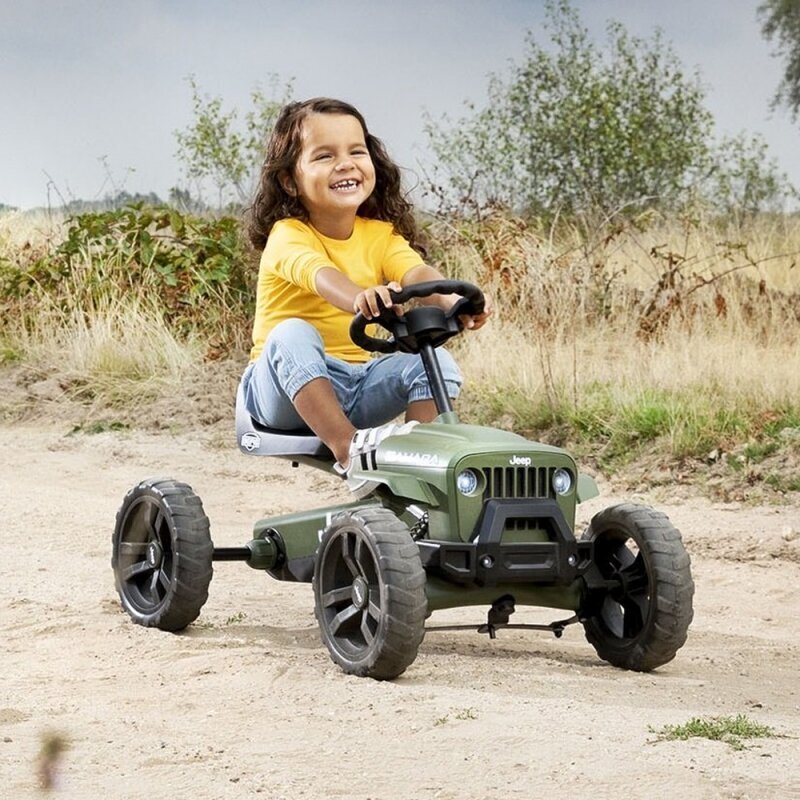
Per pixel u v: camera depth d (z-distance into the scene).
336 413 5.30
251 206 5.91
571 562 4.95
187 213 14.18
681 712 4.49
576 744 3.97
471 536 4.88
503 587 4.99
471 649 5.61
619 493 8.87
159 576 5.66
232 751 3.94
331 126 5.67
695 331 11.31
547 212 16.77
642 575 5.20
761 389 9.75
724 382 10.02
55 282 13.44
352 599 4.93
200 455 10.49
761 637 6.07
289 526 5.56
